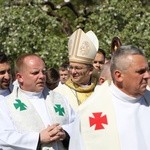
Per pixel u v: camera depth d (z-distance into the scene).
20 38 21.83
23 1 23.41
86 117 8.00
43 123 9.04
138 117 7.90
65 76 14.17
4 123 8.89
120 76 7.79
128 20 21.92
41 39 21.78
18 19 22.19
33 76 9.00
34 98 9.20
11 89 11.11
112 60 7.84
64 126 8.94
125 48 7.77
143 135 7.83
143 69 7.66
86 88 10.36
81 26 23.39
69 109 9.43
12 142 8.68
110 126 7.88
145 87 7.73
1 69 10.83
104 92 8.07
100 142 7.88
